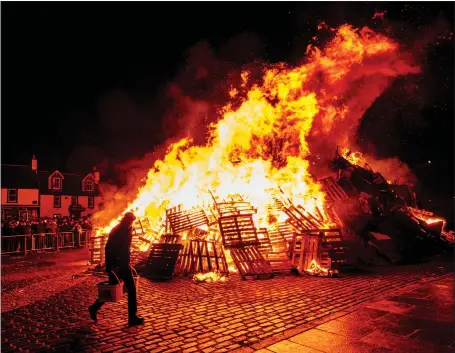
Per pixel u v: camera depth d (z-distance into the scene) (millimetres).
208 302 6230
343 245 9391
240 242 9414
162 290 7461
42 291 7730
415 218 11258
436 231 11547
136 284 5277
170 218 10805
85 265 11641
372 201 11203
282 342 4215
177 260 9352
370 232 11031
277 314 5324
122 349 4148
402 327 4625
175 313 5590
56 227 17734
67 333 4797
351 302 5891
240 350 4020
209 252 9922
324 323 4844
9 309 6234
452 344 4059
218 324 4949
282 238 10914
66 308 6195
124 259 5145
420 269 8852
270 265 9016
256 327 4762
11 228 15578
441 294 6258
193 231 10797
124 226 5262
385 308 5480
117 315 5613
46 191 43656
